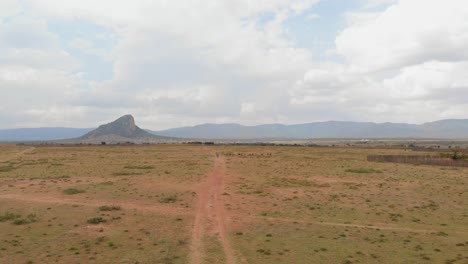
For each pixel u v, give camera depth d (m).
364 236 23.53
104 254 19.88
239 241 22.36
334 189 41.59
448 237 23.41
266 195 37.75
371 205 33.19
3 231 24.44
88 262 18.66
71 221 27.11
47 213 29.55
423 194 38.44
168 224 26.36
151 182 45.66
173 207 32.00
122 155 94.88
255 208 31.81
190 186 42.88
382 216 29.20
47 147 144.12
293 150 128.38
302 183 45.94
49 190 39.72
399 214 29.83
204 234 23.92
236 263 18.52
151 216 28.72
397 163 74.88
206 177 50.53
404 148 152.62
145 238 22.91
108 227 25.52
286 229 25.20
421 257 19.56
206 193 38.62
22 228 25.19
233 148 143.00
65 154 98.06
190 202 34.09
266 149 134.88
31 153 102.62
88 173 54.66
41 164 67.88
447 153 88.88
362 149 142.12
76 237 23.09
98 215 28.94
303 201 34.84
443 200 35.44
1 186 42.09
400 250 20.72
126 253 20.03
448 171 60.19
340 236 23.48
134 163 70.94
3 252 20.16
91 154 98.50
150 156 91.81
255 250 20.61
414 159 76.25
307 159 84.56
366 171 58.84
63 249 20.75
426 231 24.89
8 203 33.25
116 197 36.28
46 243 21.84
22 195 36.94
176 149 132.38
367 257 19.52
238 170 60.00
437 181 47.91
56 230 24.70
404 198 36.38
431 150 128.50
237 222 27.05
